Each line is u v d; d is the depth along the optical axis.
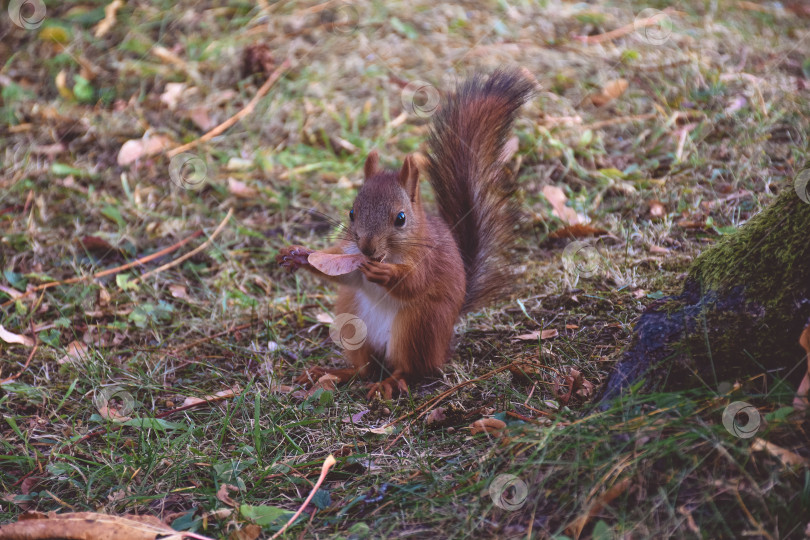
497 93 6.70
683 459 3.96
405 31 11.42
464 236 6.66
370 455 4.85
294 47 11.21
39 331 6.80
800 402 3.97
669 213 7.69
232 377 6.12
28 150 9.58
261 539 4.18
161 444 5.04
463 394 5.50
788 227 4.36
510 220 6.80
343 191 8.72
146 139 9.62
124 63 11.14
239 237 8.22
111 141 9.79
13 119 10.21
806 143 8.04
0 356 6.52
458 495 4.23
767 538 3.56
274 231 8.32
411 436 5.06
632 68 10.17
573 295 6.62
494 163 6.73
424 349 5.87
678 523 3.71
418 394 5.76
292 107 10.14
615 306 6.36
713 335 4.42
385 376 6.15
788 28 10.98
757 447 3.84
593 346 5.84
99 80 10.92
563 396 5.02
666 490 3.86
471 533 3.96
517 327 6.37
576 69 10.38
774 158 8.10
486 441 4.76
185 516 4.40
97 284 7.39
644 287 6.55
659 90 9.70
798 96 9.03
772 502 3.69
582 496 3.94
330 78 10.66
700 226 7.37
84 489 4.78
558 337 6.06
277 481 4.74
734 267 4.54
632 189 8.02
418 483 4.46
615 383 4.56
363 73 10.73
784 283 4.30
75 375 6.14
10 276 7.52
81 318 7.09
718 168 8.18
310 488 4.65
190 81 10.74
